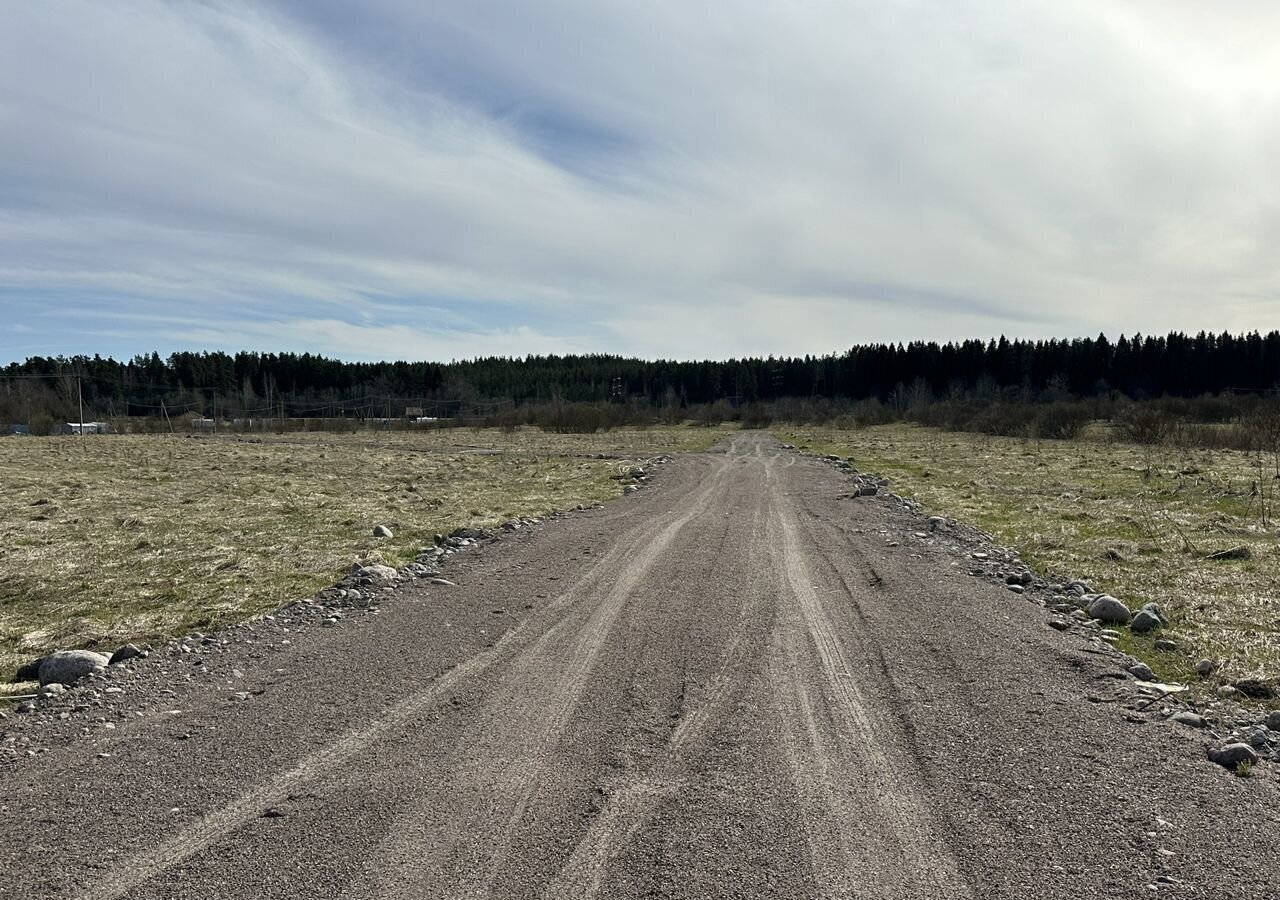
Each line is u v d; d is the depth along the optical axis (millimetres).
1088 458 31172
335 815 4113
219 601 9547
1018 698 5820
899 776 4551
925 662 6699
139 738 5191
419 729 5316
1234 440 34625
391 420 91750
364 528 15508
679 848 3773
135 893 3402
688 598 9117
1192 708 5605
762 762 4766
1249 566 10492
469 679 6348
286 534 14867
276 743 5086
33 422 71562
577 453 43031
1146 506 16844
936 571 10594
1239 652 6793
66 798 4324
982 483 23172
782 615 8312
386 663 6793
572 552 12336
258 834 3912
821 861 3652
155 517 17234
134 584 10703
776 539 13453
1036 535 13359
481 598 9242
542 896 3379
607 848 3781
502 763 4773
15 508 18500
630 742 5086
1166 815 4047
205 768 4707
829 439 58219
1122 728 5242
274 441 59344
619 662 6766
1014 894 3373
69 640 8039
